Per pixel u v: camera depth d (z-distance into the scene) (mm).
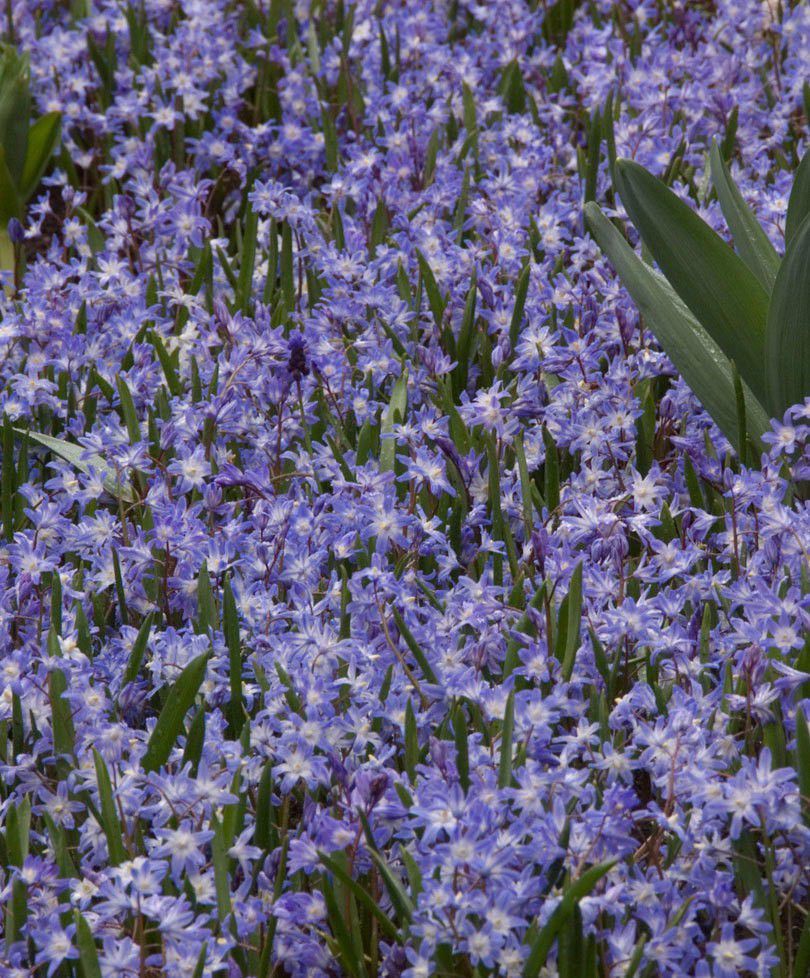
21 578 3625
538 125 7336
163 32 8430
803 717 2814
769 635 3176
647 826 3176
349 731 3148
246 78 7645
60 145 7242
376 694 3279
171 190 5918
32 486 4324
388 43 8008
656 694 3279
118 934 2830
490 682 3502
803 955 2736
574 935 2578
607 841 2730
